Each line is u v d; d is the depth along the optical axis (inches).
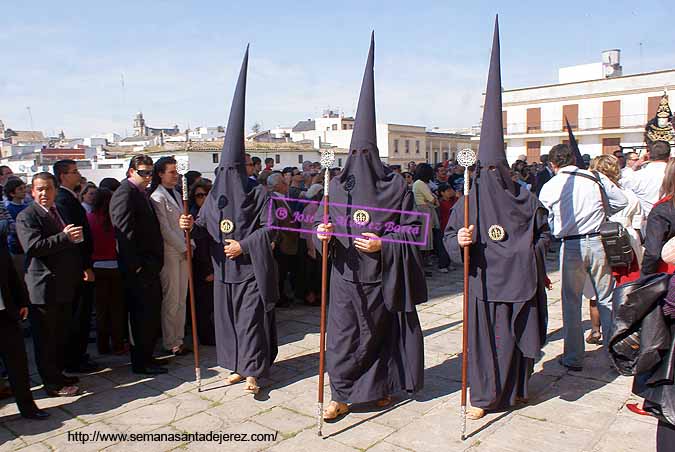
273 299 191.8
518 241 162.6
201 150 1341.0
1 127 2501.2
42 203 187.2
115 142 2534.5
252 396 189.0
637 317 113.4
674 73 1411.2
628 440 151.9
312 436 159.3
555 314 281.3
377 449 150.6
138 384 202.4
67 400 188.9
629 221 227.0
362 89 172.2
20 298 176.1
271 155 1619.1
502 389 166.4
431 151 2539.4
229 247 190.9
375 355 173.6
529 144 1654.8
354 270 168.4
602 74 1595.7
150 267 211.6
